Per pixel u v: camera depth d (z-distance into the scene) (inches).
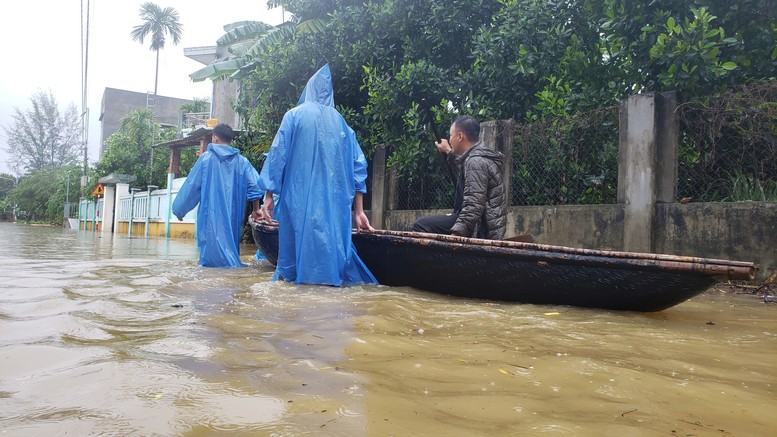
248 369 63.9
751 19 225.0
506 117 314.7
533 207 265.1
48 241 447.5
